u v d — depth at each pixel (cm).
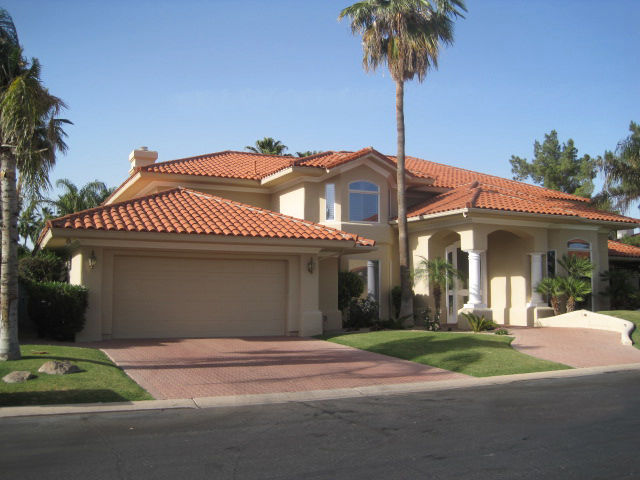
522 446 721
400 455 685
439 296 2206
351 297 2195
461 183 2744
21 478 598
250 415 907
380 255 2353
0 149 1216
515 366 1374
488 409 952
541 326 2234
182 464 648
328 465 646
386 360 1440
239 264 1845
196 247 1717
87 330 1620
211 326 1797
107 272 1672
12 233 1209
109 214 1727
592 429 806
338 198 2269
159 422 853
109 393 1004
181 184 2341
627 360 1499
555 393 1095
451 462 657
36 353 1260
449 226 2230
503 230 2269
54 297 1555
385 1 2097
